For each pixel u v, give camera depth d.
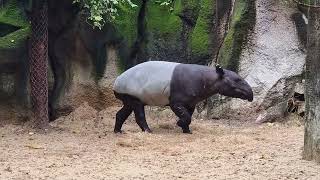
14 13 14.72
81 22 14.62
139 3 15.59
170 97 12.08
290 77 14.62
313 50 8.91
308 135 9.06
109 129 12.90
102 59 14.88
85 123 13.87
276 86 14.56
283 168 8.42
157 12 15.68
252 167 8.52
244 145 10.48
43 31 12.66
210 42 15.35
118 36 15.02
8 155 9.70
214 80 12.13
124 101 12.23
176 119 14.30
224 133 12.11
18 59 13.98
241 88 12.21
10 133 12.45
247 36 14.95
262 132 12.33
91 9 12.88
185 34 15.55
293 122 13.95
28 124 13.44
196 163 8.89
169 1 15.81
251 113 14.48
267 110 14.38
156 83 11.98
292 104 14.32
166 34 15.45
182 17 15.62
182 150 9.98
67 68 14.61
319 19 8.84
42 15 12.63
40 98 12.72
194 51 15.31
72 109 14.53
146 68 12.20
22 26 14.57
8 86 13.88
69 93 14.54
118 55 15.08
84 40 14.70
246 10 14.93
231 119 14.53
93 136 11.82
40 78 12.71
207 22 15.40
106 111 14.64
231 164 8.78
